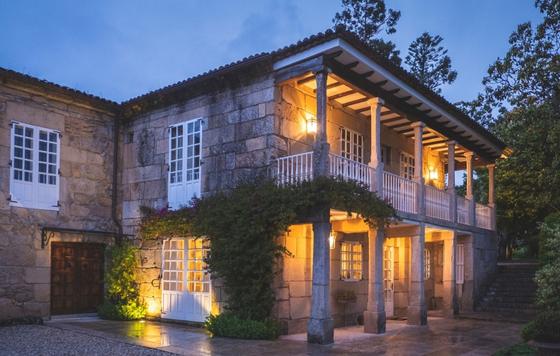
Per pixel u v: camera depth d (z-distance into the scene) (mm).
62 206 12312
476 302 15883
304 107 11438
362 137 13477
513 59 19656
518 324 12781
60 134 12438
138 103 13180
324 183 9258
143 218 12688
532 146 19250
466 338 10430
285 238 10453
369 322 10930
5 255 11078
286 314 10305
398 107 12242
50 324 11133
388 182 11594
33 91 11852
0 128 11242
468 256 15914
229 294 10234
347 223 11773
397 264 14820
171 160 12617
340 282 12234
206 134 11836
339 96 12000
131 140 13672
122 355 7930
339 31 9375
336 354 8438
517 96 19609
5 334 9742
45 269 11758
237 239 9820
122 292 12664
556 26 18344
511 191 21766
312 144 11516
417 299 12508
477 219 16922
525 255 29219
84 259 12820
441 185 18062
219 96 11680
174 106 12688
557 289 9922
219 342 9219
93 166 13117
